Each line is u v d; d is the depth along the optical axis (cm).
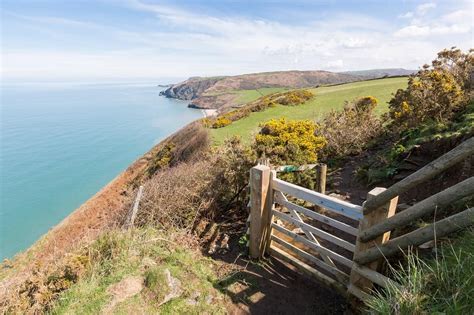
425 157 475
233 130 1503
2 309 314
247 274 346
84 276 316
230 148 623
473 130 407
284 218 349
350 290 277
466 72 642
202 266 358
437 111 591
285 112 1761
